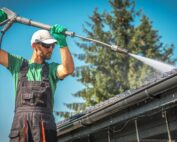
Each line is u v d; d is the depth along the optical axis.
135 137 5.77
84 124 5.96
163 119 5.26
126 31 23.94
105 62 22.77
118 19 24.20
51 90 4.20
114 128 6.06
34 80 4.14
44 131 3.88
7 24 4.46
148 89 4.58
